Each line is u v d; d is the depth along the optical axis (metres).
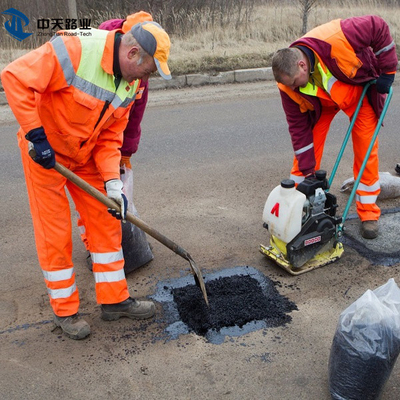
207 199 4.82
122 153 3.49
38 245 2.88
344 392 2.44
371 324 2.38
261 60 9.88
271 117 7.44
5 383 2.67
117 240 3.04
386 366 2.38
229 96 8.56
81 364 2.80
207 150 6.14
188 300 3.35
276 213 3.46
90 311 3.26
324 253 3.74
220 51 10.02
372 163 3.93
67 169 2.65
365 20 3.50
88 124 2.65
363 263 3.74
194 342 2.97
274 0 14.80
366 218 4.06
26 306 3.30
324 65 3.54
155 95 8.65
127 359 2.84
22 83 2.36
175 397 2.57
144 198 4.85
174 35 11.09
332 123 7.17
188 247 3.99
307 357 2.83
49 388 2.64
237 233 4.20
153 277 3.62
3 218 4.49
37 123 2.45
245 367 2.76
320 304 3.29
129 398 2.57
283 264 3.56
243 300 3.33
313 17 12.88
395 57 3.60
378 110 3.79
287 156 5.93
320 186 3.50
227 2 12.16
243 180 5.25
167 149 6.18
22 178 5.35
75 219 4.45
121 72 2.59
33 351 2.90
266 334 3.02
